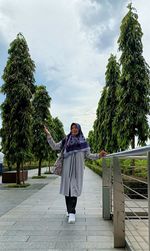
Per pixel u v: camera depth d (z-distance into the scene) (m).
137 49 16.53
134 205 6.90
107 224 5.89
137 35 16.58
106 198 6.41
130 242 4.34
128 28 16.75
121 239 4.34
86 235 5.03
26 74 16.42
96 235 5.03
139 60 16.45
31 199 10.04
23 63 16.33
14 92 15.99
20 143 15.95
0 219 6.42
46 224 5.88
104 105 24.38
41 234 5.10
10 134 15.96
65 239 4.79
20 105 16.09
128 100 16.39
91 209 7.80
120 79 16.66
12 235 5.04
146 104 16.22
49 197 10.58
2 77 16.34
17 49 16.34
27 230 5.39
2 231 5.32
